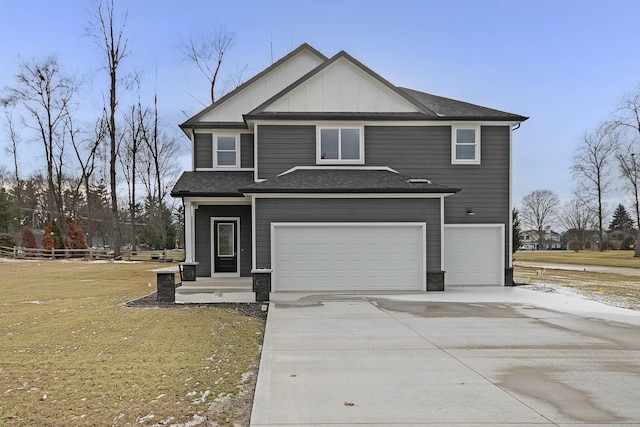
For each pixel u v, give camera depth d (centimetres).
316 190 1191
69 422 366
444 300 1040
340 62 1412
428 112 1394
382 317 825
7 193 5153
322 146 1399
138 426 358
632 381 466
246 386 454
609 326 745
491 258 1392
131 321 799
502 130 1417
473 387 446
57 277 1709
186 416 378
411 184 1243
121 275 1797
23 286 1398
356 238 1216
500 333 691
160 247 5325
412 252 1221
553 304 983
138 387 449
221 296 1102
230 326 759
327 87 1409
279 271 1204
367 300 1036
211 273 1578
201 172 1605
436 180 1405
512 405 400
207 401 412
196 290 1232
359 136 1400
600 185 5059
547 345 616
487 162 1410
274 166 1389
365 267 1216
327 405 399
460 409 390
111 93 2809
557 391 436
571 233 7144
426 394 427
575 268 2484
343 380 468
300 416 375
